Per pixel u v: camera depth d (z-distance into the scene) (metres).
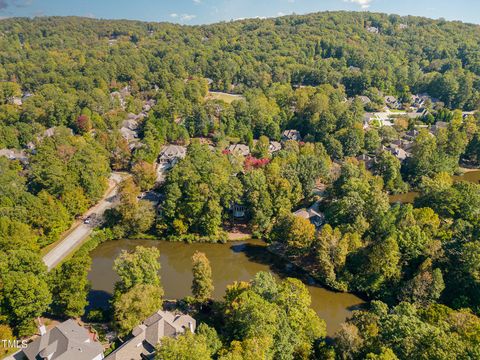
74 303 67.19
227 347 56.66
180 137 168.88
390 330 55.28
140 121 184.38
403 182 129.25
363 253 81.38
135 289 65.31
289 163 119.56
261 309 56.81
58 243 98.31
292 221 92.25
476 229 81.81
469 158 157.12
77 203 106.31
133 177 122.94
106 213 106.50
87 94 196.00
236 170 124.81
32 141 159.50
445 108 197.75
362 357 54.12
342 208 94.25
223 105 186.50
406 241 79.00
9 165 128.62
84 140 148.00
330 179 120.62
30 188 112.25
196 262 73.31
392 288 78.12
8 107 180.12
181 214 102.38
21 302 62.00
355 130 152.12
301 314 60.81
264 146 153.88
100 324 69.38
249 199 104.06
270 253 98.56
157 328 60.53
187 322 63.94
